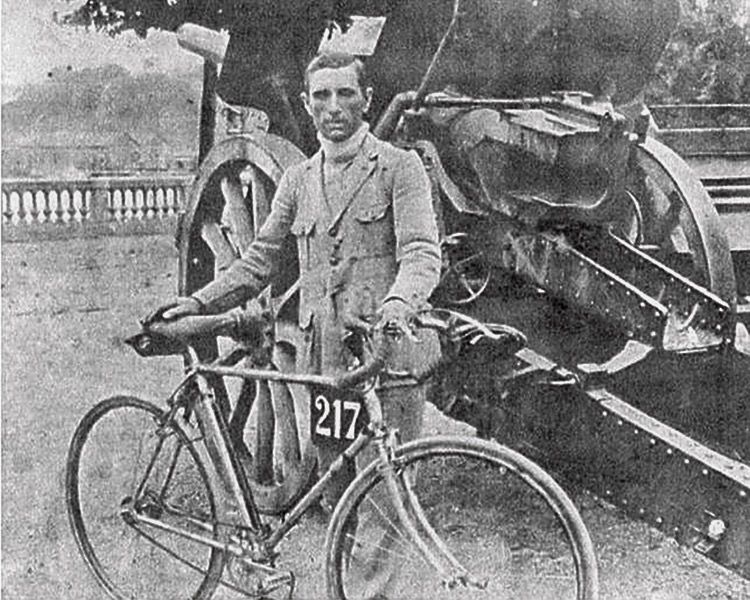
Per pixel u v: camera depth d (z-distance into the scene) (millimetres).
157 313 4680
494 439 4375
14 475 4867
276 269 4664
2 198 4875
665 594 4141
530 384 4316
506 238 4426
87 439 4750
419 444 3982
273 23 4629
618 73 4371
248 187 4879
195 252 4914
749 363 4371
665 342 4305
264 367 4629
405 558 4234
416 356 4367
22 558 4879
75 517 4812
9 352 4887
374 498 4188
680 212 4391
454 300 4430
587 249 4406
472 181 4438
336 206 4508
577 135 4332
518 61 4363
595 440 4234
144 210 4898
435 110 4441
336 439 4445
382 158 4461
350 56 4480
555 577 4191
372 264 4477
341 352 4512
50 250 4906
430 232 4410
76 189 4891
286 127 4691
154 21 4816
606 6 4293
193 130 4867
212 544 4375
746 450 4289
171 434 4492
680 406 4332
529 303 4438
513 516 4195
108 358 4754
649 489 4148
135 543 4738
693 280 4371
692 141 4410
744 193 4414
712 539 4043
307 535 4477
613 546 4184
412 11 4418
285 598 4418
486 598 4219
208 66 4785
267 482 4613
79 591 4859
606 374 4250
